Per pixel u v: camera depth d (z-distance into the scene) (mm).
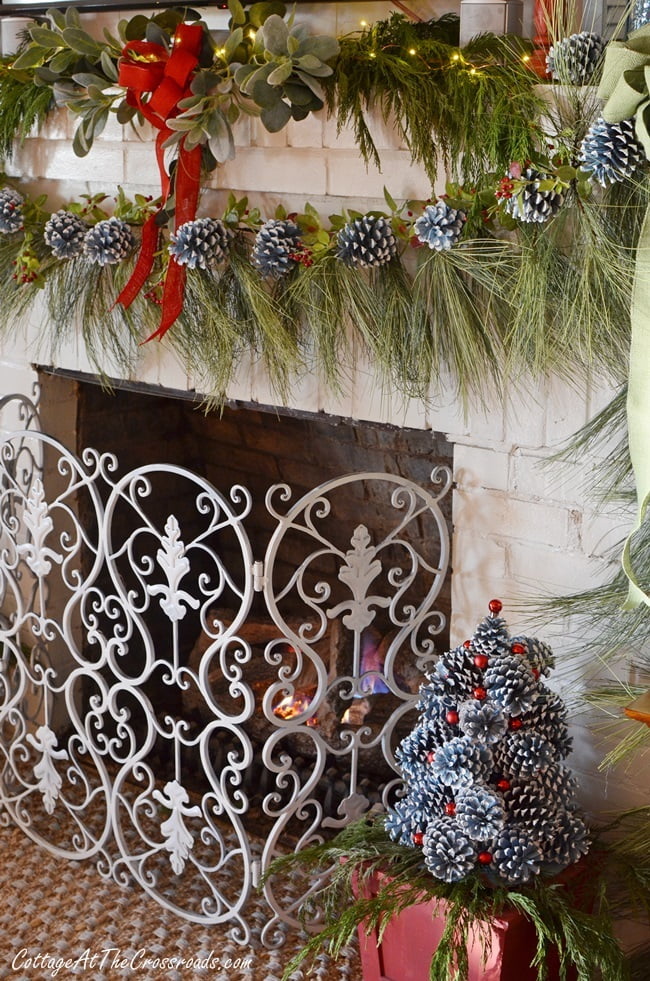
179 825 2160
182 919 2221
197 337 2164
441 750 1688
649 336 1486
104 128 2186
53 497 2725
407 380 1947
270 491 1913
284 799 2516
